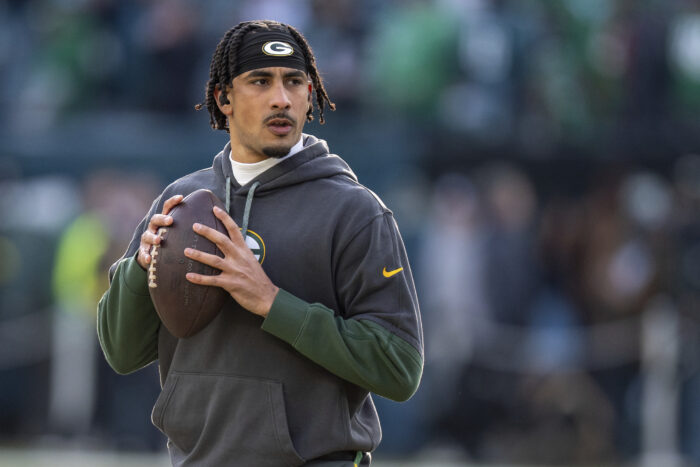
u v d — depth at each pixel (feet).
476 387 112.57
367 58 127.54
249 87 37.68
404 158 122.52
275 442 36.58
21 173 124.98
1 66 137.80
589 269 115.85
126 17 133.80
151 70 131.34
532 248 116.78
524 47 125.08
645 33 126.72
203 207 37.19
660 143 121.90
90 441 114.11
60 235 119.85
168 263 36.55
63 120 131.75
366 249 37.32
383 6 130.41
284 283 37.32
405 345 37.11
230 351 37.32
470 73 124.98
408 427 113.29
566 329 114.42
